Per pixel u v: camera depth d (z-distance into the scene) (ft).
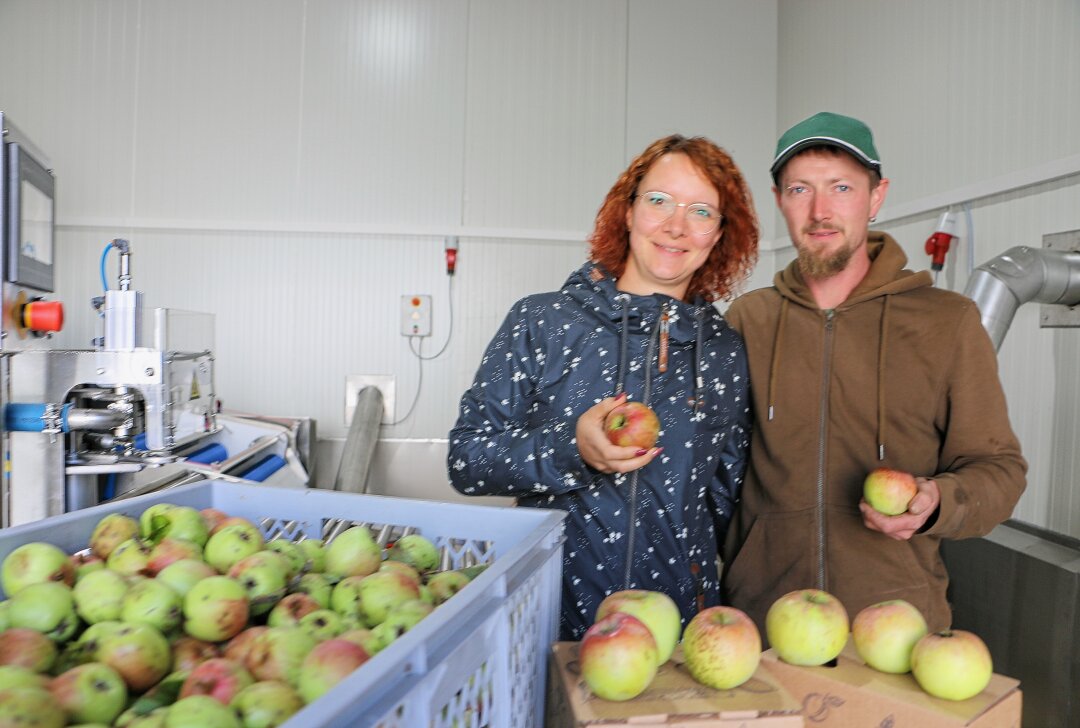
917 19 6.85
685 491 3.89
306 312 9.54
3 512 4.60
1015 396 5.78
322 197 9.50
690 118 9.68
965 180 6.22
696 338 4.04
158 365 4.86
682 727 2.17
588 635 2.34
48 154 9.26
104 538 2.96
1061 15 5.26
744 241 4.26
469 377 9.65
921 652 2.47
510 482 3.59
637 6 9.62
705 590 4.05
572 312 4.09
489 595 2.21
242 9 9.39
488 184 9.60
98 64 9.25
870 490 3.74
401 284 9.61
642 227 4.03
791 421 4.36
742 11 9.71
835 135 4.04
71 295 9.29
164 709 1.91
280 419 8.45
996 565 5.55
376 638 2.26
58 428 4.59
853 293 4.36
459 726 1.95
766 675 2.50
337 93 9.49
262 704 1.93
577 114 9.61
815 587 4.22
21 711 1.74
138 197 9.33
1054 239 5.36
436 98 9.55
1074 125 5.15
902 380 4.17
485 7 9.56
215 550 2.87
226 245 9.46
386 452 9.61
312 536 3.52
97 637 2.27
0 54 9.18
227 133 9.41
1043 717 5.04
